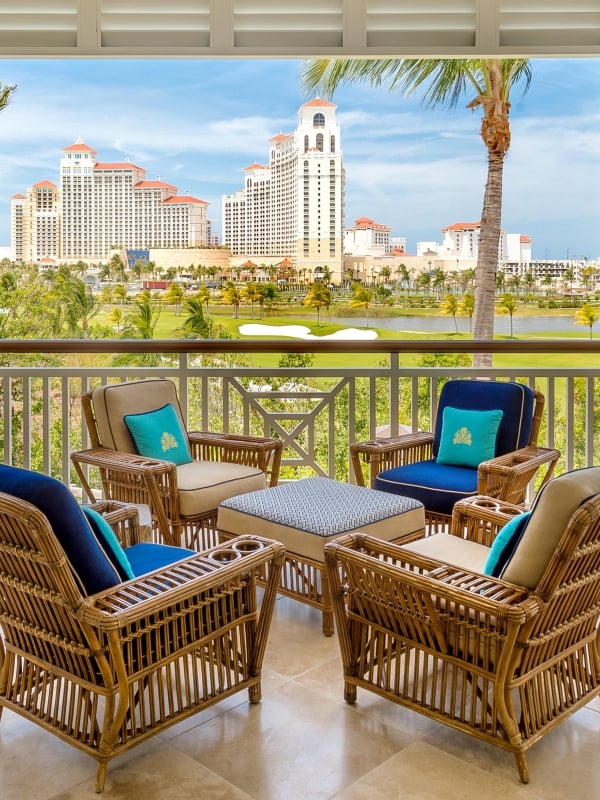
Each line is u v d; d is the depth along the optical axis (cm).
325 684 254
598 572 208
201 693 238
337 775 205
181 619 209
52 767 210
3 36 399
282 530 291
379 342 432
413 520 309
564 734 226
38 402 929
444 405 403
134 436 370
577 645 219
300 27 397
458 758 213
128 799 196
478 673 202
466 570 212
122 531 269
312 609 319
